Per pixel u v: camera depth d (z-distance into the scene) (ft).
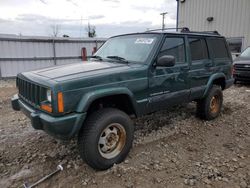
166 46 12.41
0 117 17.34
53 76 9.43
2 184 9.21
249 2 40.91
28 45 39.22
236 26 43.32
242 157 11.41
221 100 17.16
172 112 18.06
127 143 10.75
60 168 10.03
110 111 10.11
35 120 9.13
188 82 13.82
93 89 9.32
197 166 10.55
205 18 47.78
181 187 9.09
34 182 9.34
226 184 9.30
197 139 13.50
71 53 44.29
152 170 10.16
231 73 18.12
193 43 14.39
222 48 17.15
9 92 27.73
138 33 13.67
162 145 12.60
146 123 15.70
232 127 15.46
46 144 12.52
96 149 9.61
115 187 9.03
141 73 10.94
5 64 37.50
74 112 8.96
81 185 9.15
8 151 11.80
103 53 14.05
